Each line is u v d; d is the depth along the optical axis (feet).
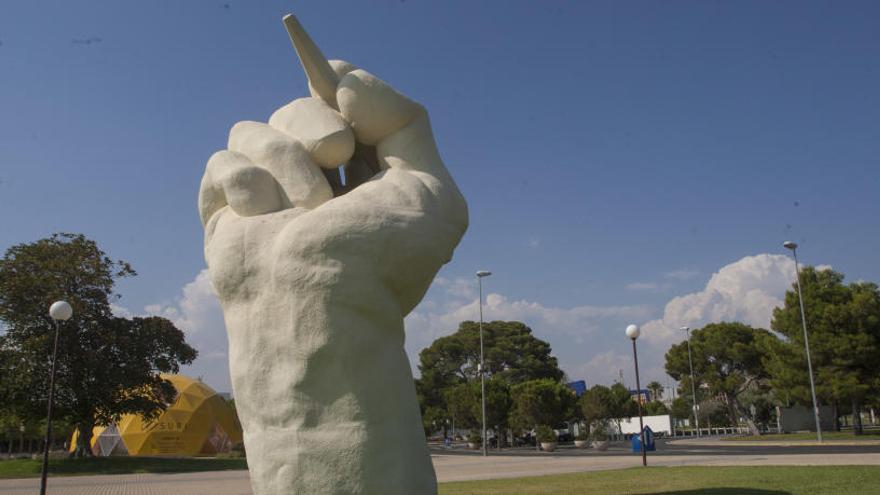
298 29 21.16
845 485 38.58
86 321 88.28
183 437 122.01
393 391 18.56
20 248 87.61
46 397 85.20
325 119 21.20
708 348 161.48
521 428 140.36
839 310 119.03
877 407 119.75
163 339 94.73
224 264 19.62
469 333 199.72
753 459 67.97
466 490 43.32
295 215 19.86
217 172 20.90
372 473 17.71
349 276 18.19
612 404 152.56
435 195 20.35
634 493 38.22
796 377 123.65
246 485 60.49
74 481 69.97
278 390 18.39
